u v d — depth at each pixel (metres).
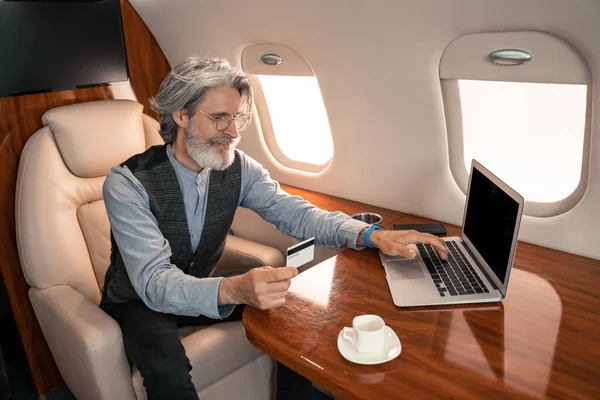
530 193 1.54
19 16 1.70
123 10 2.00
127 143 1.76
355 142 1.82
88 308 1.43
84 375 1.38
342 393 0.89
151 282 1.26
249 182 1.57
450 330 1.04
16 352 2.23
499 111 1.50
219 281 1.20
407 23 1.35
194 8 1.80
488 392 0.86
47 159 1.62
